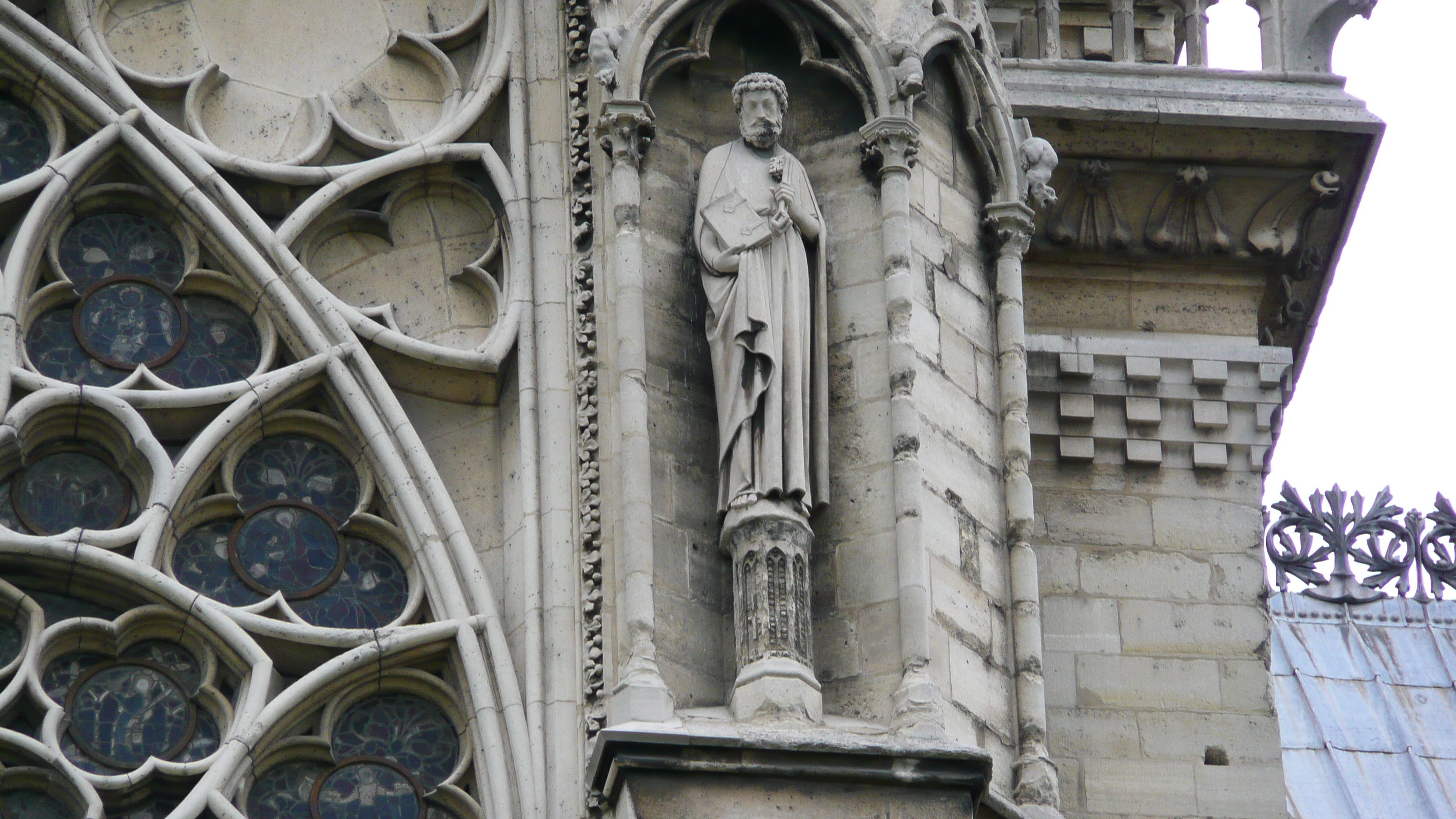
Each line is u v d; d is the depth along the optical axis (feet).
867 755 132.67
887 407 143.33
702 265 144.87
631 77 148.97
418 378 148.87
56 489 146.10
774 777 132.36
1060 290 164.96
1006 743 141.59
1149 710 156.15
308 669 143.02
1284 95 164.96
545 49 155.33
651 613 137.90
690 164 150.20
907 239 146.41
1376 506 228.84
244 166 151.43
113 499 146.30
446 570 143.64
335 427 147.74
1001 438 148.87
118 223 152.05
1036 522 160.04
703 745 132.05
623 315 144.25
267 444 147.84
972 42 154.30
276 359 149.38
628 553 139.13
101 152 151.33
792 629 137.49
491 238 152.87
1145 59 172.14
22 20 152.87
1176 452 162.30
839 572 140.67
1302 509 228.84
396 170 152.56
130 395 146.41
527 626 141.38
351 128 153.99
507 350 147.84
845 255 147.64
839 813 132.16
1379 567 227.20
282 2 158.20
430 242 152.97
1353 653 222.89
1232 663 157.58
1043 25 167.53
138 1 156.76
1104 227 164.55
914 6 152.05
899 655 138.00
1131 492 161.38
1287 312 167.84
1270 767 155.33
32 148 152.87
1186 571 159.53
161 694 142.51
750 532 139.13
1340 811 209.05
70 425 146.30
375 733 142.51
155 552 143.33
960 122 154.51
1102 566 159.33
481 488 147.02
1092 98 163.32
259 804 140.56
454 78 156.76
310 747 141.18
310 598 145.07
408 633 141.90
